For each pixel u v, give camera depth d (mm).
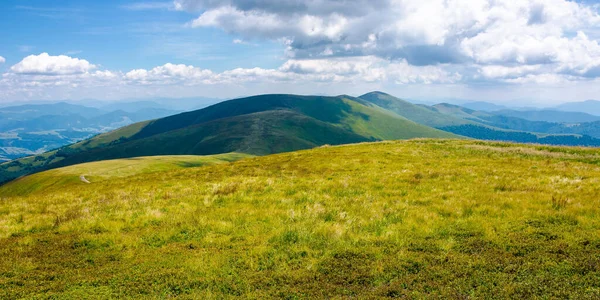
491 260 10867
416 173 23469
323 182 22141
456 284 9758
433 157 33406
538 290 9289
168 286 10391
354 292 9766
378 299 9320
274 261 11523
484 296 9148
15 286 10500
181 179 30484
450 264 10812
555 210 14430
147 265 11586
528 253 11180
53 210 18750
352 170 27094
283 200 17891
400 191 18922
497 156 33344
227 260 11664
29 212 18844
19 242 13703
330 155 37125
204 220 15117
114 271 11273
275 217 15281
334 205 16828
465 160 30562
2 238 14406
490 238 12289
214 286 10242
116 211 17188
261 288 10148
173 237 13836
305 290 9922
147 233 14172
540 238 12148
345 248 12125
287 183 22328
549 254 11031
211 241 13172
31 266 11719
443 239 12484
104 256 12367
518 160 30016
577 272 10016
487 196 16984
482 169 24938
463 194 17734
